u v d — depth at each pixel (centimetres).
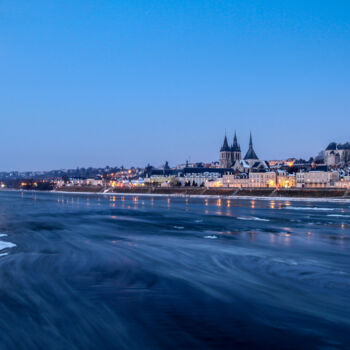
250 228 9462
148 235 8244
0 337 3061
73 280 4512
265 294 4019
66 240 7488
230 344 2953
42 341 3002
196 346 2928
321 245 6912
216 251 6303
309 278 4609
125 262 5466
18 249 6456
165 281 4484
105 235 8238
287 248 6594
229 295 3988
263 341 2998
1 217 12400
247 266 5219
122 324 3288
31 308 3631
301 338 3045
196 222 10856
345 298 3894
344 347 2911
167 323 3309
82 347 2914
